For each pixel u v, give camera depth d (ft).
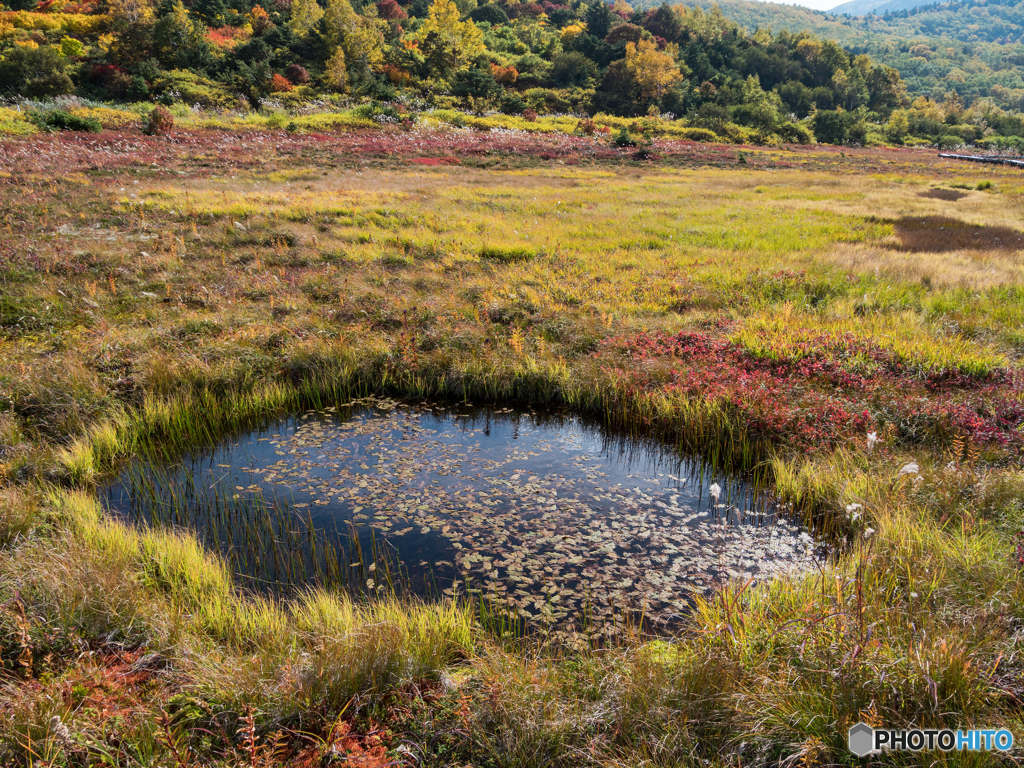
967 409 22.67
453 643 12.98
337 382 28.71
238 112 167.63
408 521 18.89
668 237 55.98
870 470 19.45
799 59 394.93
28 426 22.47
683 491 21.03
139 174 73.05
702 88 297.33
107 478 21.15
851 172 131.64
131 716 10.34
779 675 10.67
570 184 90.79
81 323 32.45
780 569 16.33
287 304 35.53
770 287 39.34
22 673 11.26
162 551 15.65
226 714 10.59
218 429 24.90
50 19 241.14
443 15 264.11
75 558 14.12
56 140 94.22
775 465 21.09
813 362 27.94
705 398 25.02
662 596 15.47
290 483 21.12
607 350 30.76
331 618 13.61
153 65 190.70
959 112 368.48
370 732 10.27
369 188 74.23
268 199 60.64
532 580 16.14
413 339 31.50
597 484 21.42
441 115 184.44
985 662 10.48
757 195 84.53
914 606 12.49
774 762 9.47
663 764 9.58
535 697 10.95
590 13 343.67
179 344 29.66
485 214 62.64
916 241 54.70
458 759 10.08
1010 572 13.17
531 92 253.03
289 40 234.58
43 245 42.06
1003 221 65.98
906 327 31.58
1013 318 32.94
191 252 44.34
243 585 15.66
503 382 28.63
